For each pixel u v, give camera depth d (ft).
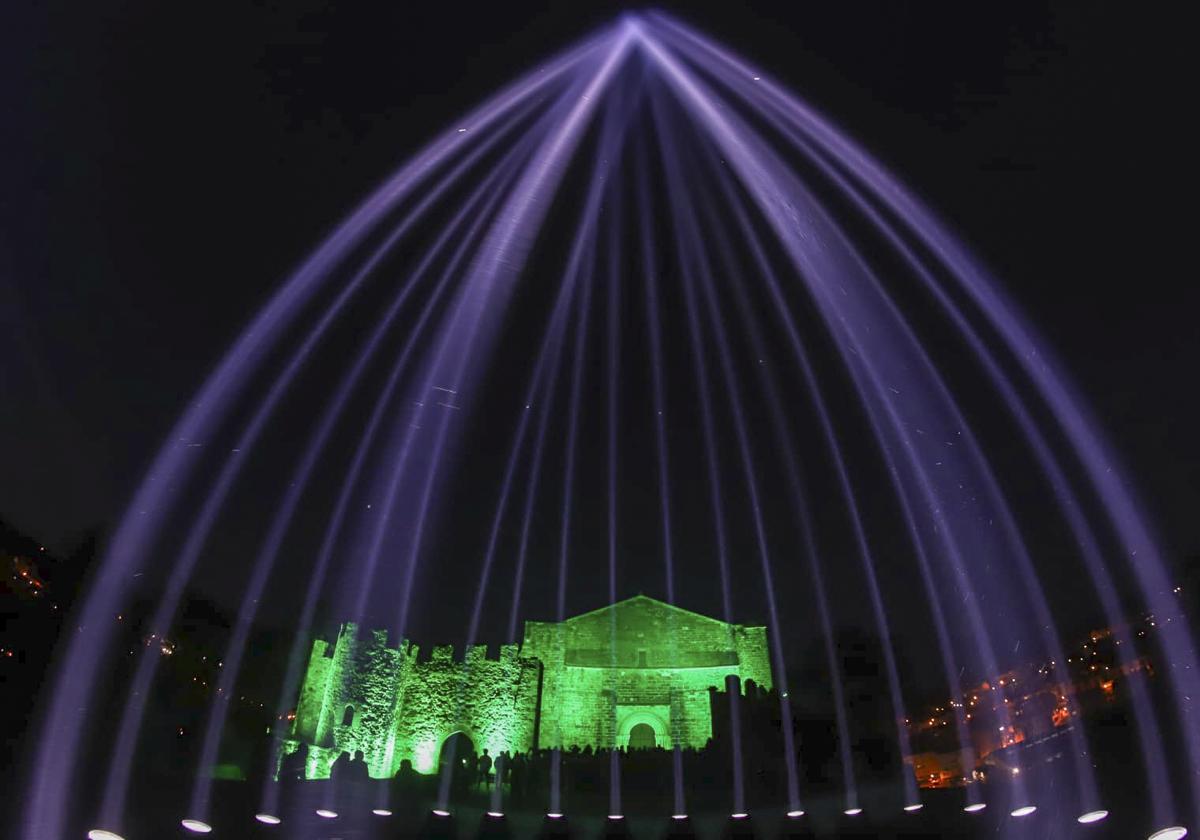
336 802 94.48
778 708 126.72
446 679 206.28
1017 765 109.81
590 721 231.71
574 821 97.19
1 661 130.00
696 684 234.38
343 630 196.13
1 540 141.59
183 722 141.59
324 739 184.34
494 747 202.59
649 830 93.61
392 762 194.80
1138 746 94.89
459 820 90.94
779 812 98.27
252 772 113.19
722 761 115.75
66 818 84.28
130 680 144.05
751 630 240.12
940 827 82.99
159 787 94.12
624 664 237.45
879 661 148.87
